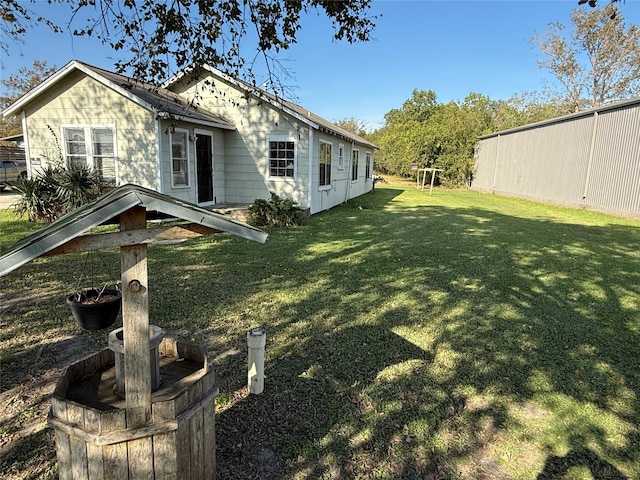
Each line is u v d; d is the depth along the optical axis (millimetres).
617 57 24594
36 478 2018
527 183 18938
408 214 12570
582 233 9570
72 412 1521
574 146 15391
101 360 2021
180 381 1841
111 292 2121
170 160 9633
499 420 2535
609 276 5871
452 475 2090
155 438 1538
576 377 3057
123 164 9602
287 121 11195
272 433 2379
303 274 5605
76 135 9836
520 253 7285
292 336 3664
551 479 2070
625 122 12758
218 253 6758
